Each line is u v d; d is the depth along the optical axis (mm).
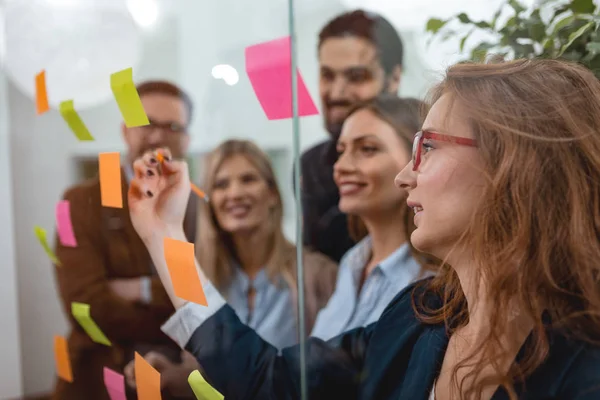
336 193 902
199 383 910
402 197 840
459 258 617
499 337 561
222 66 1223
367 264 872
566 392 532
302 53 937
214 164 1047
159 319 1085
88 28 1421
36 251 1690
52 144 1562
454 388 613
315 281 922
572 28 767
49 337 1666
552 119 554
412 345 747
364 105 889
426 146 627
